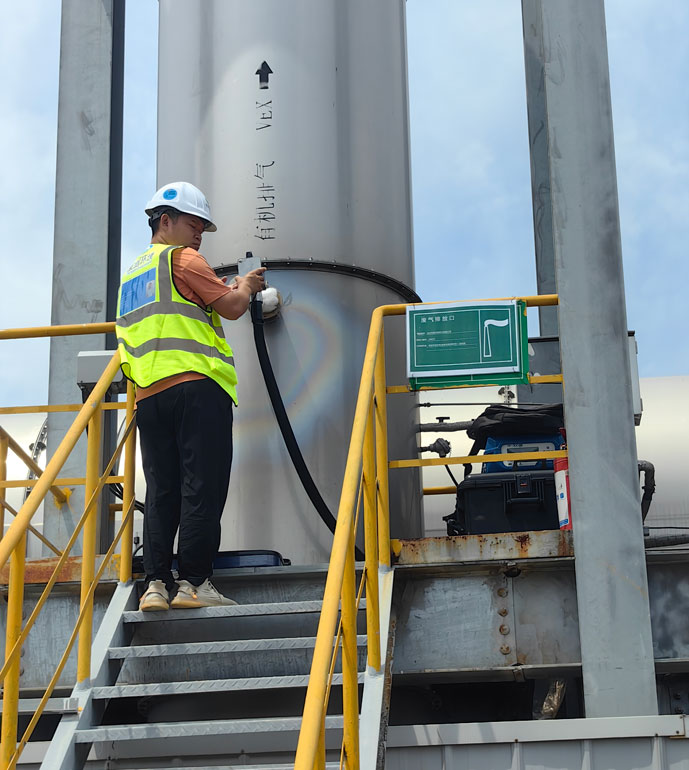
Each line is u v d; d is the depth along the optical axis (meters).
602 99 6.26
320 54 7.27
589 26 6.38
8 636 4.90
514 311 5.95
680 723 5.05
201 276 5.62
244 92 7.20
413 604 5.66
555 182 6.14
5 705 4.79
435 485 10.27
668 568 5.63
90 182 7.62
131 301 5.73
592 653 5.43
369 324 7.03
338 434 6.75
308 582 5.72
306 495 6.64
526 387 9.48
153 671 5.57
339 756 5.38
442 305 5.98
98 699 5.09
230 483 6.70
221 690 4.95
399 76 7.72
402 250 7.35
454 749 5.11
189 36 7.48
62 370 7.36
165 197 5.89
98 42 7.85
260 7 7.30
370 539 5.12
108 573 5.81
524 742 5.09
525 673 5.59
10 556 4.96
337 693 5.59
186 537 5.41
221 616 5.35
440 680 5.72
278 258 6.95
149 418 5.58
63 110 7.76
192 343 5.57
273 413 6.75
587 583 5.50
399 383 7.12
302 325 6.87
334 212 7.07
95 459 5.45
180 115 7.41
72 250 7.53
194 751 5.34
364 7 7.55
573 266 6.00
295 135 7.12
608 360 5.85
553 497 6.18
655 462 10.26
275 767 4.71
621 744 5.07
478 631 5.59
